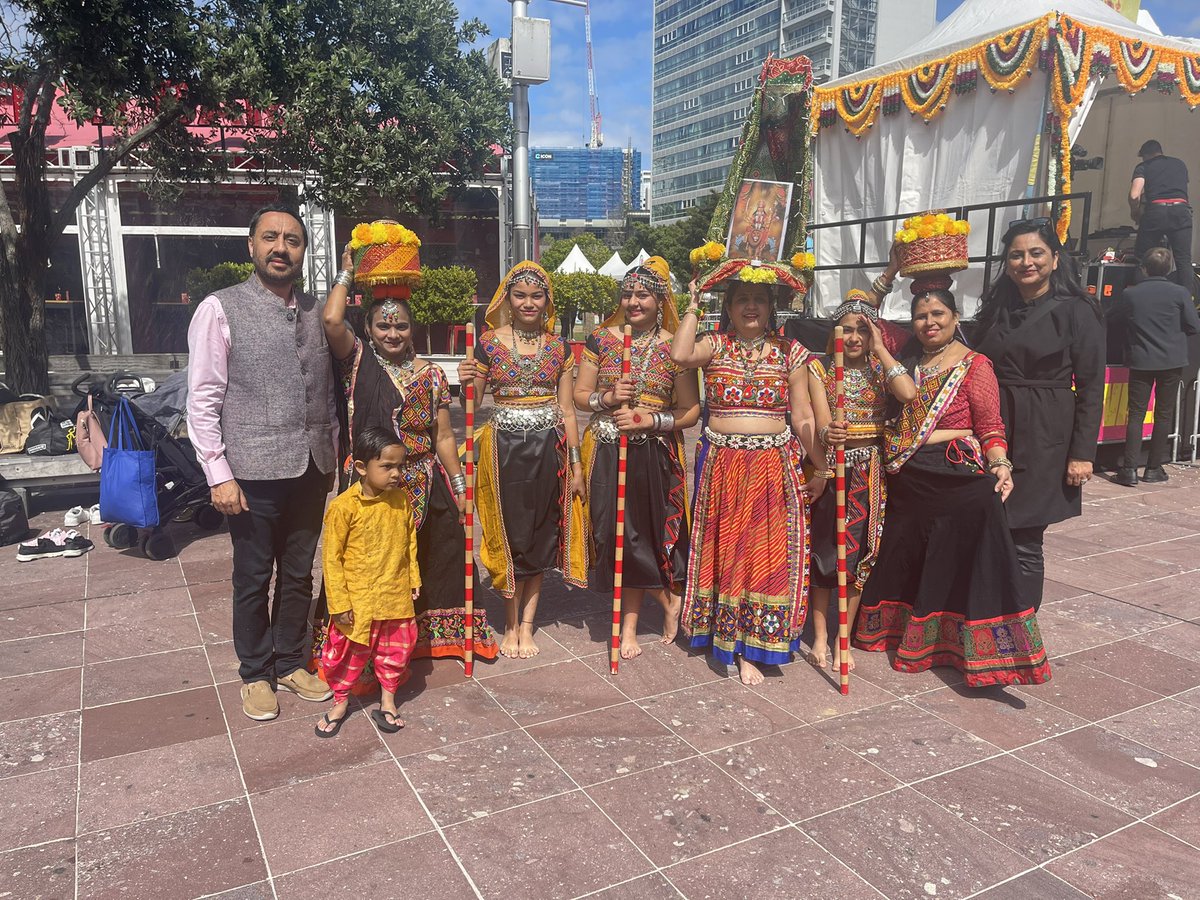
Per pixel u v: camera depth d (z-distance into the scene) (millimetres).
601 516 3762
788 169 10141
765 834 2521
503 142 9562
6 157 14555
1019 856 2422
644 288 3668
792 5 87188
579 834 2516
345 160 8062
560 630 4215
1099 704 3400
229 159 9930
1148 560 5348
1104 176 11398
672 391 3826
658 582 3777
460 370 3650
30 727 3178
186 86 8016
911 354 3756
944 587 3598
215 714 3295
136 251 16125
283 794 2729
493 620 4379
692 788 2764
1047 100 7582
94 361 14562
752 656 3521
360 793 2732
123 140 9211
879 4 86000
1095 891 2277
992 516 3406
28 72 8445
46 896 2236
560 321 25234
